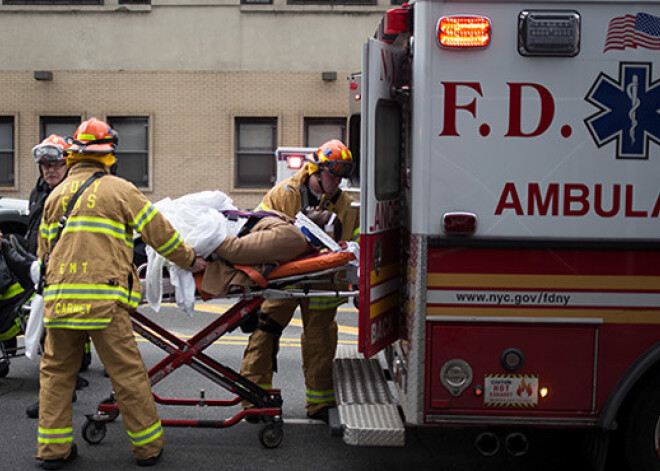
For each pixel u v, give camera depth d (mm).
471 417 3953
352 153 6816
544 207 3850
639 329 3877
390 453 4852
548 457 4816
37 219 6047
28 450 4805
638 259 3857
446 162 3857
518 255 3869
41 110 18906
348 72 18750
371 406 4309
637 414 3977
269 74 18797
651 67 3805
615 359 3891
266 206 5309
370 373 4992
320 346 5199
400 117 4500
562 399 3922
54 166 5727
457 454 4863
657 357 3838
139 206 4344
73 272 4250
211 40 18750
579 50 3805
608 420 3867
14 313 6043
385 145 4270
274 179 19156
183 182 18969
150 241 4352
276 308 5184
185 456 4723
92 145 4441
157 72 18797
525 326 3898
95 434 4871
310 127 19078
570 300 3875
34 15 18734
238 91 18812
